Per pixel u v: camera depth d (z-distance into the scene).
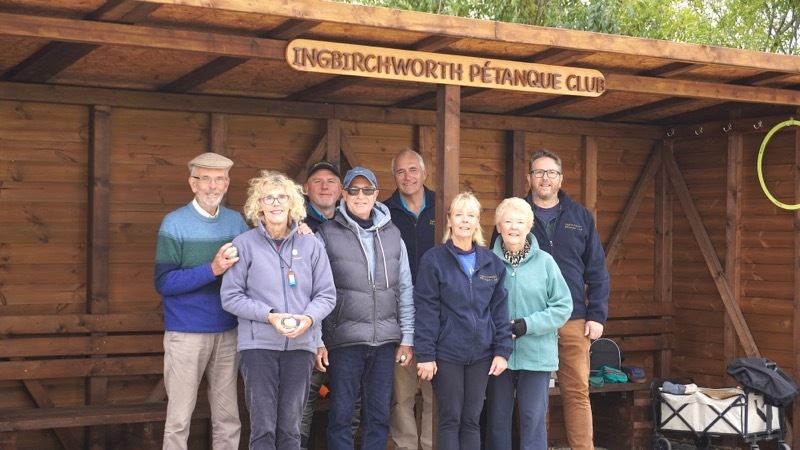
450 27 5.39
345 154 7.64
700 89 6.78
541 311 5.82
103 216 6.76
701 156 8.62
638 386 7.91
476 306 5.59
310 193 6.35
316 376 6.27
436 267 5.61
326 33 5.44
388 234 5.80
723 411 7.47
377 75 5.60
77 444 6.76
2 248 6.56
